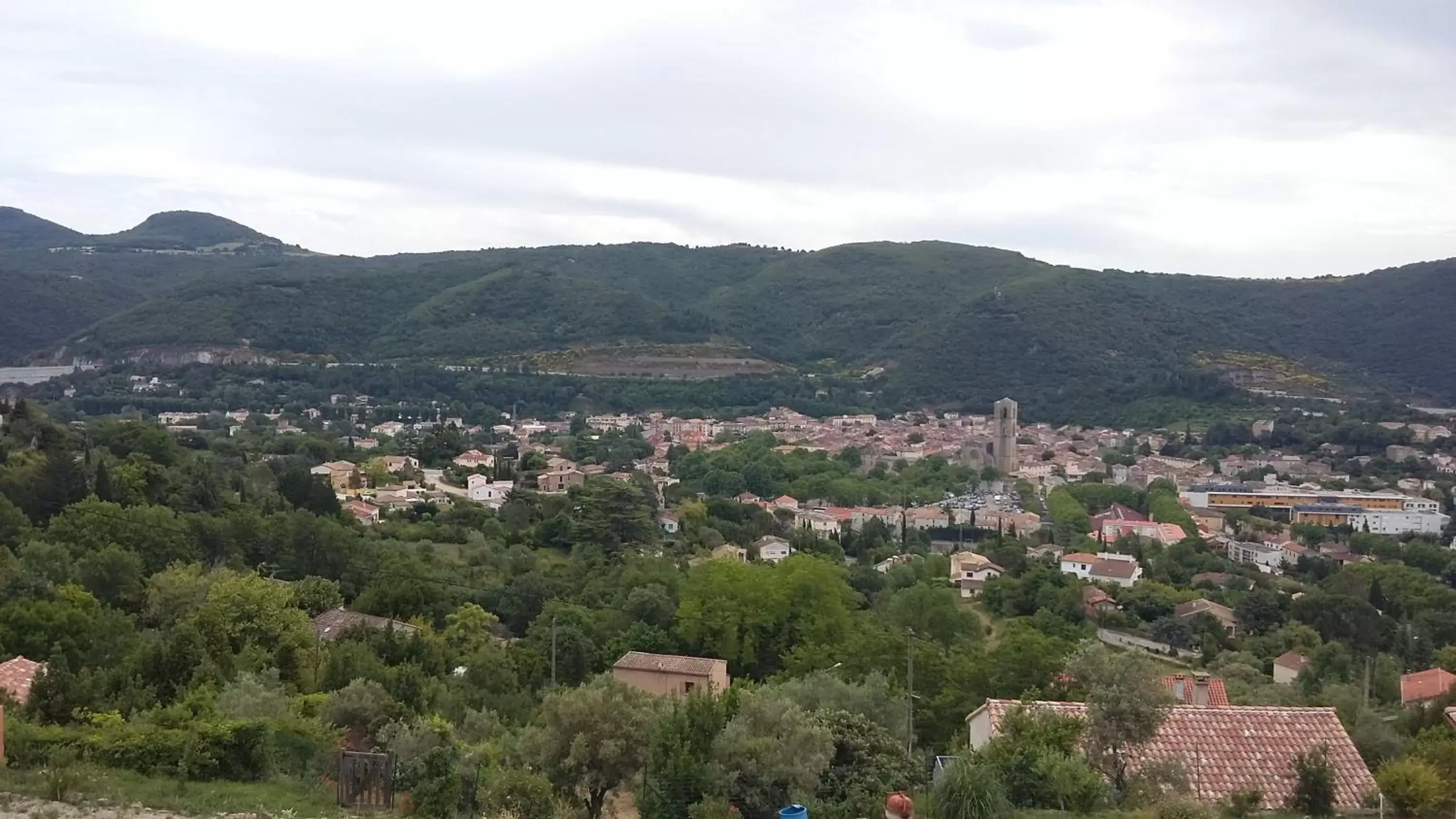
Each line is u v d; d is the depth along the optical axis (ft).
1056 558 385.91
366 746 99.66
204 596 177.37
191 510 274.77
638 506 342.85
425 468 510.99
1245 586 360.89
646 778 76.23
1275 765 90.27
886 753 85.97
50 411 631.97
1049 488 598.75
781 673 185.88
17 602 143.64
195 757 80.48
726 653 202.08
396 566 249.34
